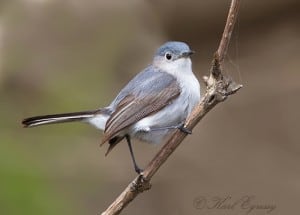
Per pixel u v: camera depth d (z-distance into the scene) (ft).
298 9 51.39
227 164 45.14
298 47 51.85
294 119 48.42
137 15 48.78
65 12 46.42
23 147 38.70
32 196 34.94
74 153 40.50
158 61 28.94
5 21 45.29
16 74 43.60
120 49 46.88
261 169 45.03
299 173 44.37
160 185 43.27
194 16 51.88
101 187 40.40
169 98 27.04
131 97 27.20
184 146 45.80
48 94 43.06
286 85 50.11
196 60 54.13
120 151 43.06
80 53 45.80
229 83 22.18
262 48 52.24
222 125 48.24
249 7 51.34
